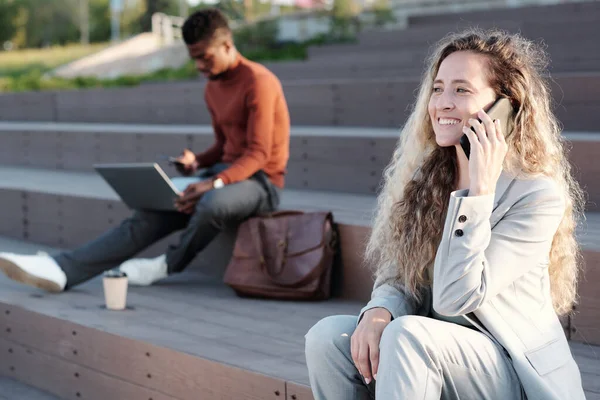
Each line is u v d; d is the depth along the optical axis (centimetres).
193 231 417
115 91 874
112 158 698
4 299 407
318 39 1316
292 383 276
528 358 206
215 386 303
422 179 234
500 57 217
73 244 545
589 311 321
